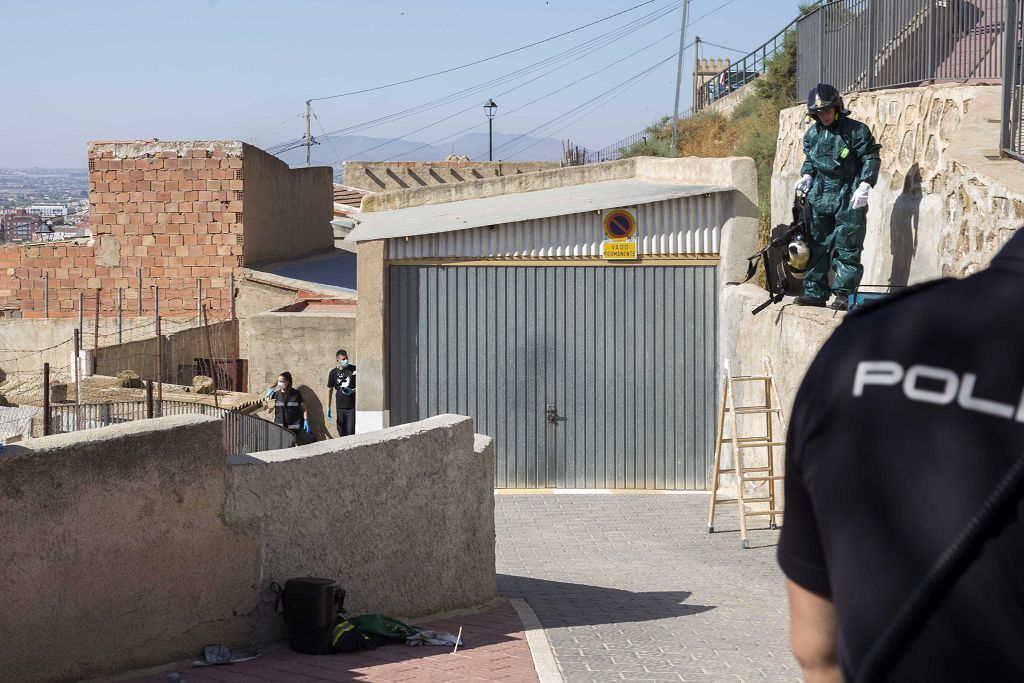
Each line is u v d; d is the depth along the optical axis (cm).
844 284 1241
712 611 865
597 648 722
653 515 1404
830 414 140
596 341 1633
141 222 2770
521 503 1510
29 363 2647
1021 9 1086
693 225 1609
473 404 1645
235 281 2734
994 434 130
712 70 6556
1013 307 136
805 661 151
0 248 2819
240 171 2734
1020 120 1083
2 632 563
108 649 612
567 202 1678
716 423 1620
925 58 1382
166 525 639
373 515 762
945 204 1166
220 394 2003
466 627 782
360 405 1630
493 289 1636
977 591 126
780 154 1914
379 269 1622
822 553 146
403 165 4594
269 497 696
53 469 584
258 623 689
